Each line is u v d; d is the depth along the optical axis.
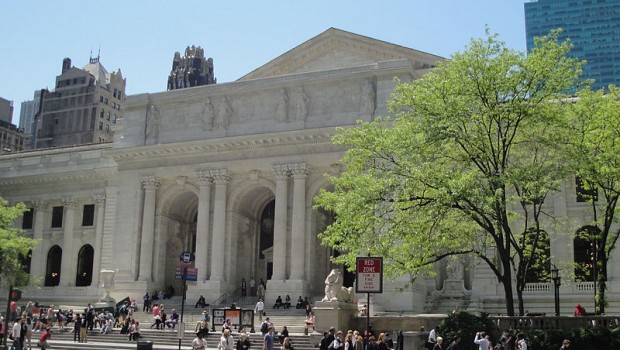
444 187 36.03
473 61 38.91
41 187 87.94
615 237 41.41
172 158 74.44
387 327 43.19
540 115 38.53
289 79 71.25
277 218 68.31
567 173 37.03
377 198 38.62
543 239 50.28
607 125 39.50
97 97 164.00
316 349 43.50
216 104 74.38
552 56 38.94
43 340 41.72
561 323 36.94
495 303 61.06
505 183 36.38
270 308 64.50
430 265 40.84
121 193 75.88
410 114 40.53
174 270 76.94
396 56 71.19
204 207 71.62
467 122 38.78
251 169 70.75
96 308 63.84
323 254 70.88
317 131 67.12
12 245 64.50
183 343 50.75
